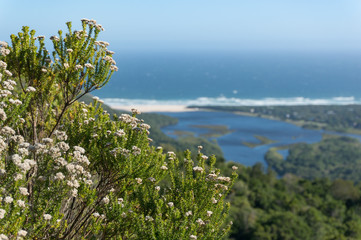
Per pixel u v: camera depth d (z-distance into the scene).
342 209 79.56
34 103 5.53
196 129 167.88
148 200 5.04
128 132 5.11
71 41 5.14
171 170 5.26
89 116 5.58
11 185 3.38
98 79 5.11
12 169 3.44
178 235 4.19
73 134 5.15
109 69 5.18
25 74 5.50
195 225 4.34
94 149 4.98
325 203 83.50
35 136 5.32
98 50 5.38
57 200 3.72
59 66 5.23
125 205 4.55
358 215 80.94
